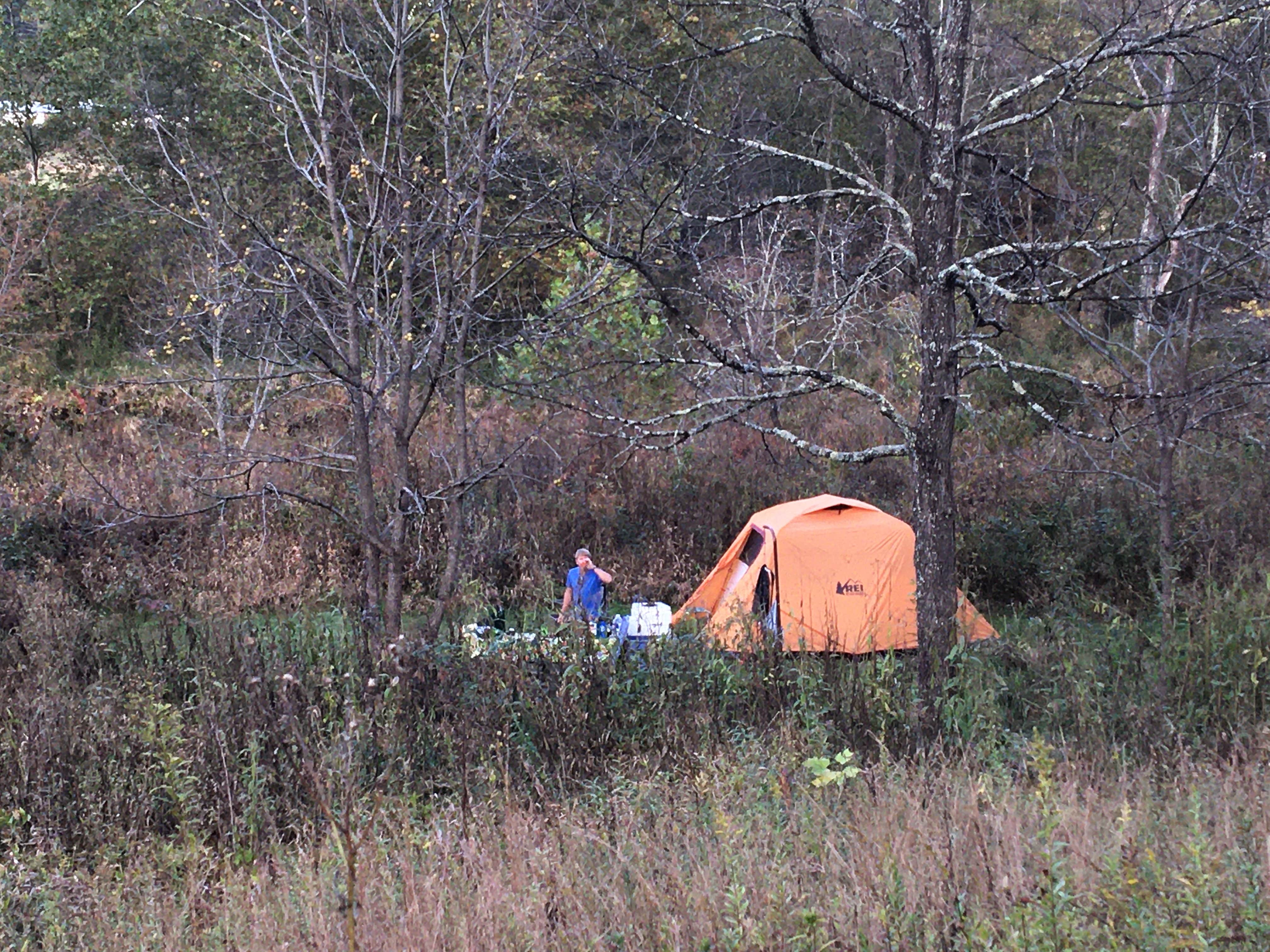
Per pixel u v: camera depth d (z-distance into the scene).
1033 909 4.92
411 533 17.41
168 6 25.30
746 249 20.02
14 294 27.55
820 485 21.56
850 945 5.20
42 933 7.39
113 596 17.61
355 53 11.41
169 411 24.31
